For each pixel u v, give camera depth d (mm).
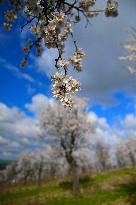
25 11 5523
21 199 62406
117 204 40719
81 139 58438
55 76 4719
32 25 5492
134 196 43906
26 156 136125
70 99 4641
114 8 5449
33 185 83562
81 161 85875
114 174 74375
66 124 57719
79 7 5609
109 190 56938
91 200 49188
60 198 57406
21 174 136500
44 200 57688
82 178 74688
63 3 5633
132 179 64562
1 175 155875
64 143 58844
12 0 5613
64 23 5160
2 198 67812
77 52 5102
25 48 5777
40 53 5836
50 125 58125
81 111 59500
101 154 143750
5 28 5578
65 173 131625
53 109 58438
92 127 58781
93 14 5594
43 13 5492
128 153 140000
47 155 123312
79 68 5047
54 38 5223
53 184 77062
